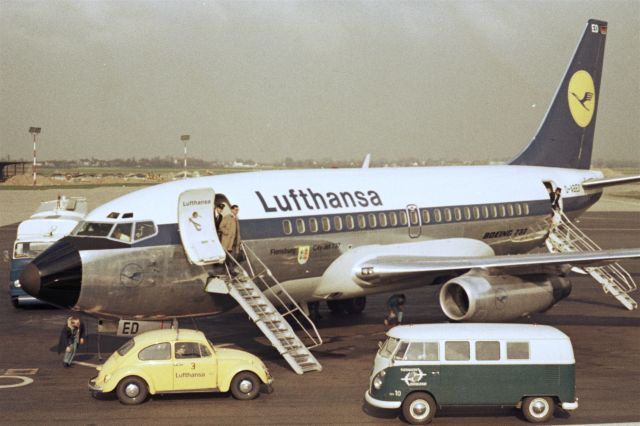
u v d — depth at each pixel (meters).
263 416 36.69
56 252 44.59
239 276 47.16
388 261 54.78
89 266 43.97
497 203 63.81
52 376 44.44
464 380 35.31
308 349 47.00
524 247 67.19
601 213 198.62
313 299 54.72
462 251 60.59
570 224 69.38
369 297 73.31
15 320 62.03
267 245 49.19
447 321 61.31
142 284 45.09
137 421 35.91
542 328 36.91
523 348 35.50
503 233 64.31
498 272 52.50
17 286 66.50
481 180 64.75
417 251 57.69
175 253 45.72
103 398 39.91
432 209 59.19
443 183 61.94
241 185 50.69
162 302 46.06
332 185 55.06
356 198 55.19
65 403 38.91
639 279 85.00
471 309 49.84
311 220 51.62
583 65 76.19
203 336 39.97
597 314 64.31
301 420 36.09
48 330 57.91
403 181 59.75
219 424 35.47
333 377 43.94
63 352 50.72
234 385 39.38
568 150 75.50
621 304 69.44
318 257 52.00
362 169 60.16
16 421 35.94
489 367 35.34
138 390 38.66
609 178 71.56
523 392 35.41
